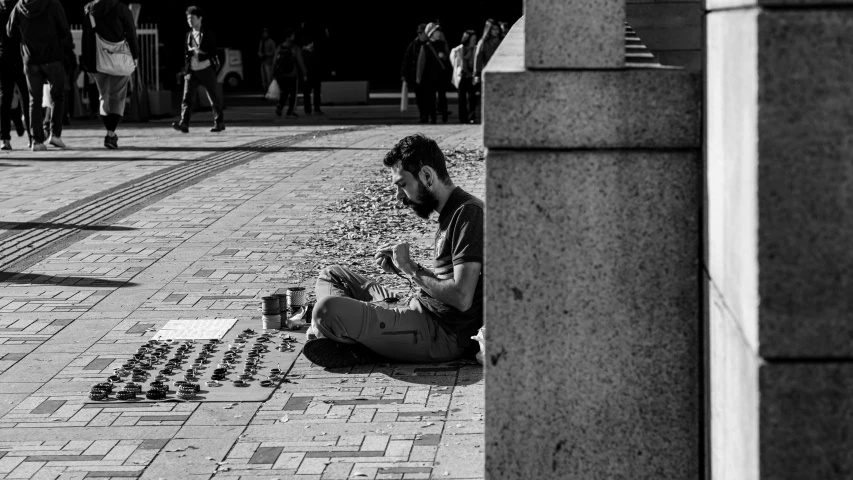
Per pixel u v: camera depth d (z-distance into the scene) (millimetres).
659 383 3223
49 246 9211
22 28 15742
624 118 3137
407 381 5559
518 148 3186
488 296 3236
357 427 4887
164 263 8547
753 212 2236
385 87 38688
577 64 3176
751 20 2234
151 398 5352
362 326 5719
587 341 3225
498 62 3541
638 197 3168
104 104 16094
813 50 2170
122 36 15930
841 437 2227
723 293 2664
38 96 16031
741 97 2361
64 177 13164
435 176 5594
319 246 9102
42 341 6461
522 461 3277
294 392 5430
